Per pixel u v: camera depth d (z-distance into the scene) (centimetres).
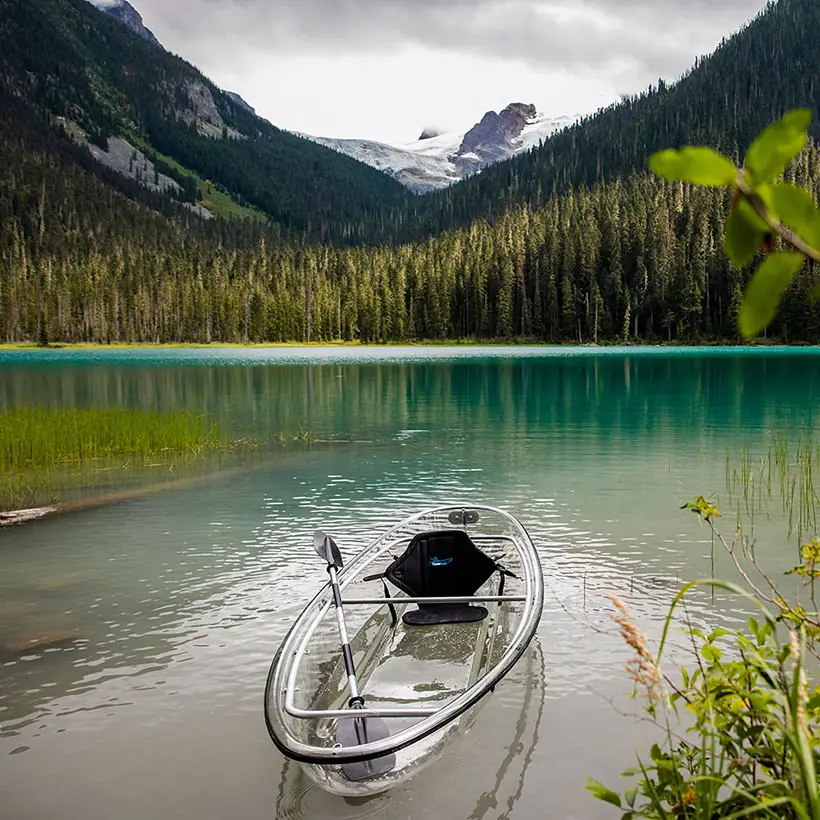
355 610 746
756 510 1208
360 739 490
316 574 941
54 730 580
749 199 92
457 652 658
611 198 13688
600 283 11181
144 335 13688
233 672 677
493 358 7625
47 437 1850
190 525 1180
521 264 11694
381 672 629
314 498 1353
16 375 5288
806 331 9306
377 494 1377
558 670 655
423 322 12150
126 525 1184
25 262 15525
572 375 4688
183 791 502
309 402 3134
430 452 1828
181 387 4038
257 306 13450
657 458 1692
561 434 2098
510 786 491
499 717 577
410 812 470
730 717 316
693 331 10419
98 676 669
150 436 1934
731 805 306
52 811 484
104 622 793
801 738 222
